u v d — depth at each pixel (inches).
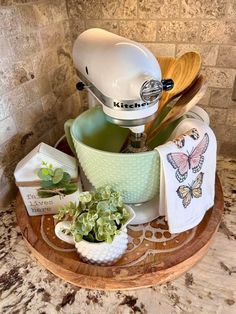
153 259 16.7
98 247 15.3
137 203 18.9
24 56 21.3
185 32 22.5
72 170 19.0
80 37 19.1
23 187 18.6
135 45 14.9
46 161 18.2
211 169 18.2
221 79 23.6
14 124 21.6
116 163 15.5
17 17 19.9
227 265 17.2
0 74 19.3
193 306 15.1
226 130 25.9
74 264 16.3
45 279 16.9
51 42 24.2
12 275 17.2
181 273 16.6
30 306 15.5
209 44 22.4
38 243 17.8
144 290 16.1
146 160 15.4
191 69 18.3
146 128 19.9
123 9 23.3
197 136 16.6
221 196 20.6
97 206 15.4
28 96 22.6
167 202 16.6
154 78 13.8
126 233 16.8
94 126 21.5
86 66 17.5
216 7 20.6
